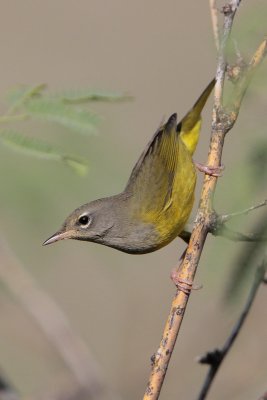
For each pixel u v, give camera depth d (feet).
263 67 23.07
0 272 33.81
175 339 23.98
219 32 24.97
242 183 21.43
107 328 44.32
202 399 25.94
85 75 59.36
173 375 39.96
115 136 33.27
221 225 21.65
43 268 34.19
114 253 35.42
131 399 38.70
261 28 21.58
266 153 21.66
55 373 36.09
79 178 30.58
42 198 29.86
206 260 21.01
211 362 26.12
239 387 35.88
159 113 52.90
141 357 40.27
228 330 37.65
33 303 34.91
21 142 27.09
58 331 35.06
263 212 21.13
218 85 24.81
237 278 20.48
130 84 56.13
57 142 30.71
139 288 42.16
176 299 24.20
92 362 34.81
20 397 33.71
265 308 35.78
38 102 27.25
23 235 30.66
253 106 23.12
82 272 40.24
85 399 33.58
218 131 24.82
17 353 38.50
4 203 29.53
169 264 44.09
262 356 36.01
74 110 27.32
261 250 20.57
